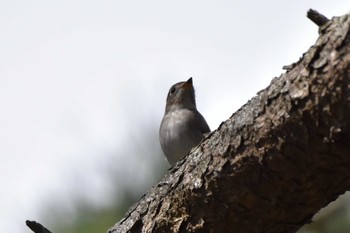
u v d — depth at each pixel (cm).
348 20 467
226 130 550
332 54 468
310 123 483
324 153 484
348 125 464
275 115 504
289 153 501
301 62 494
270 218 544
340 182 500
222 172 545
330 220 784
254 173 528
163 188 605
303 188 512
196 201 570
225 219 560
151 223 605
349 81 459
